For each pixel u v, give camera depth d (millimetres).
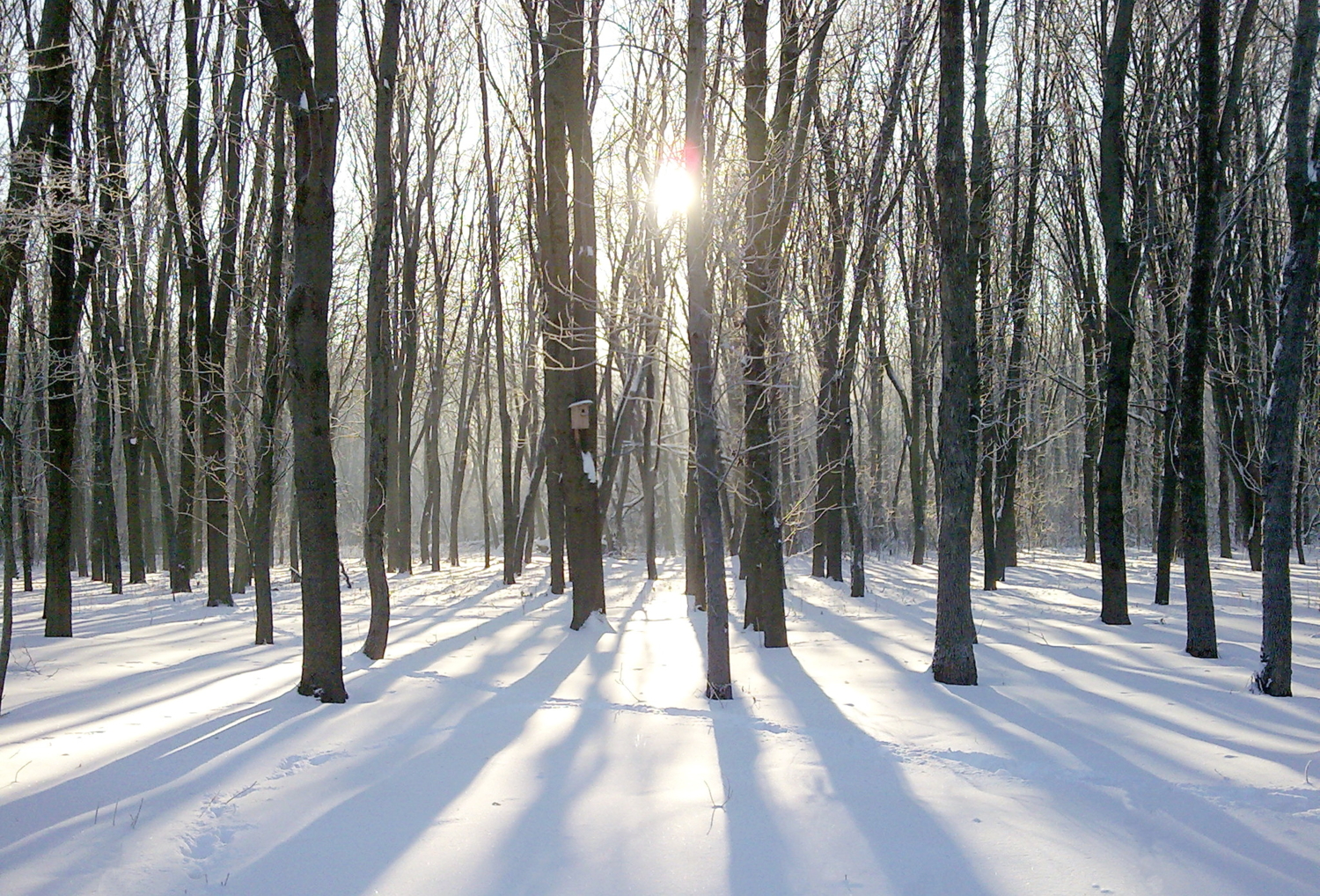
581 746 7027
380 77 11586
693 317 9148
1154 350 20641
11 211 8758
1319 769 6441
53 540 14086
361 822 5516
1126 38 15383
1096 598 19844
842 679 9875
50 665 11016
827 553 24547
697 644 12516
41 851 4945
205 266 18688
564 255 14898
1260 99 19281
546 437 21000
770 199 11594
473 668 10531
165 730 7441
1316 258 9312
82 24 17766
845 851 5094
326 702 8508
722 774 6367
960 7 9781
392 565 29906
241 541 22391
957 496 9727
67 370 15203
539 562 35562
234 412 18625
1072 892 4633
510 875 4832
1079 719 7934
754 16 11680
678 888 4688
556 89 14695
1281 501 9211
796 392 13859
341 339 30875
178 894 4590
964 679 9562
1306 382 23078
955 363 9781
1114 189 15484
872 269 25141
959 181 9906
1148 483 39219
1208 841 5207
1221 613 16375
